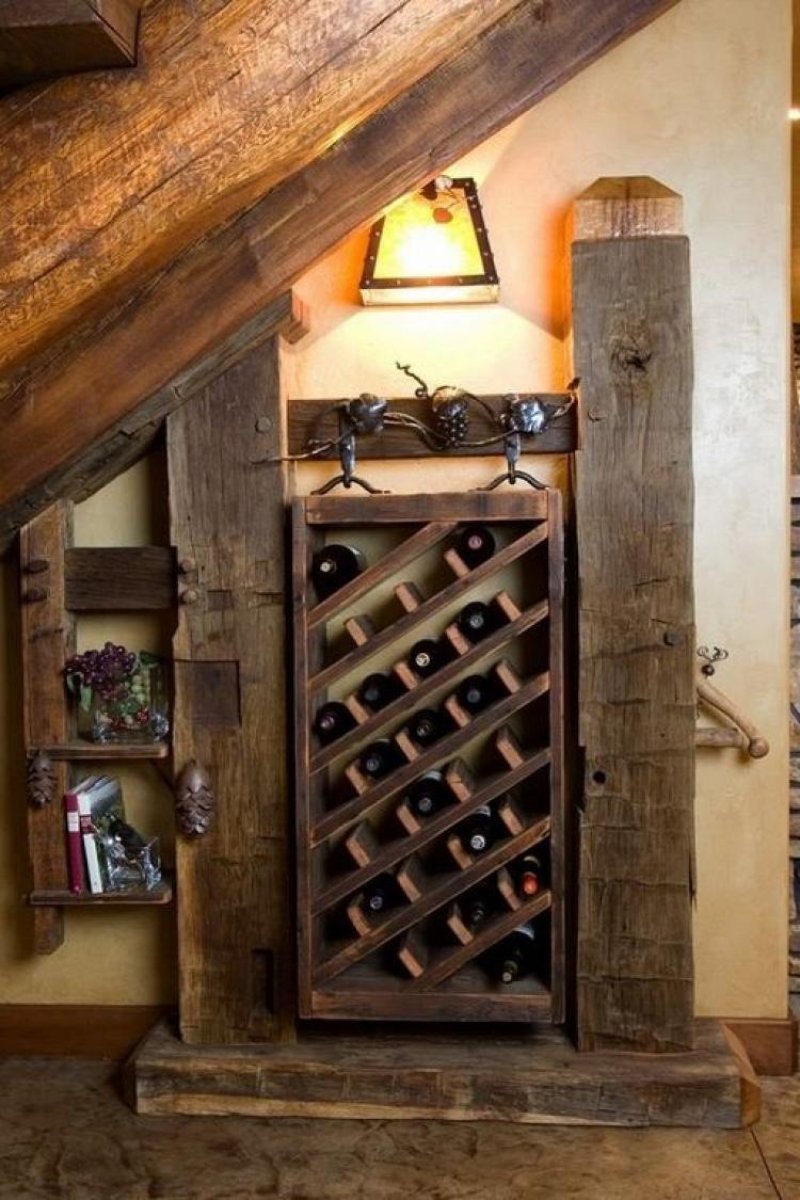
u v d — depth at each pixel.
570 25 2.15
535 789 2.33
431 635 2.37
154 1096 2.20
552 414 2.21
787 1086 2.29
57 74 1.70
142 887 2.29
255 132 1.74
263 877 2.27
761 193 2.29
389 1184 1.95
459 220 2.23
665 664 2.17
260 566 2.24
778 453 2.30
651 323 2.15
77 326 2.11
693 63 2.30
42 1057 2.47
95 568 2.30
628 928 2.19
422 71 2.07
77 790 2.28
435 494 2.14
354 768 2.23
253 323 2.19
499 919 2.18
